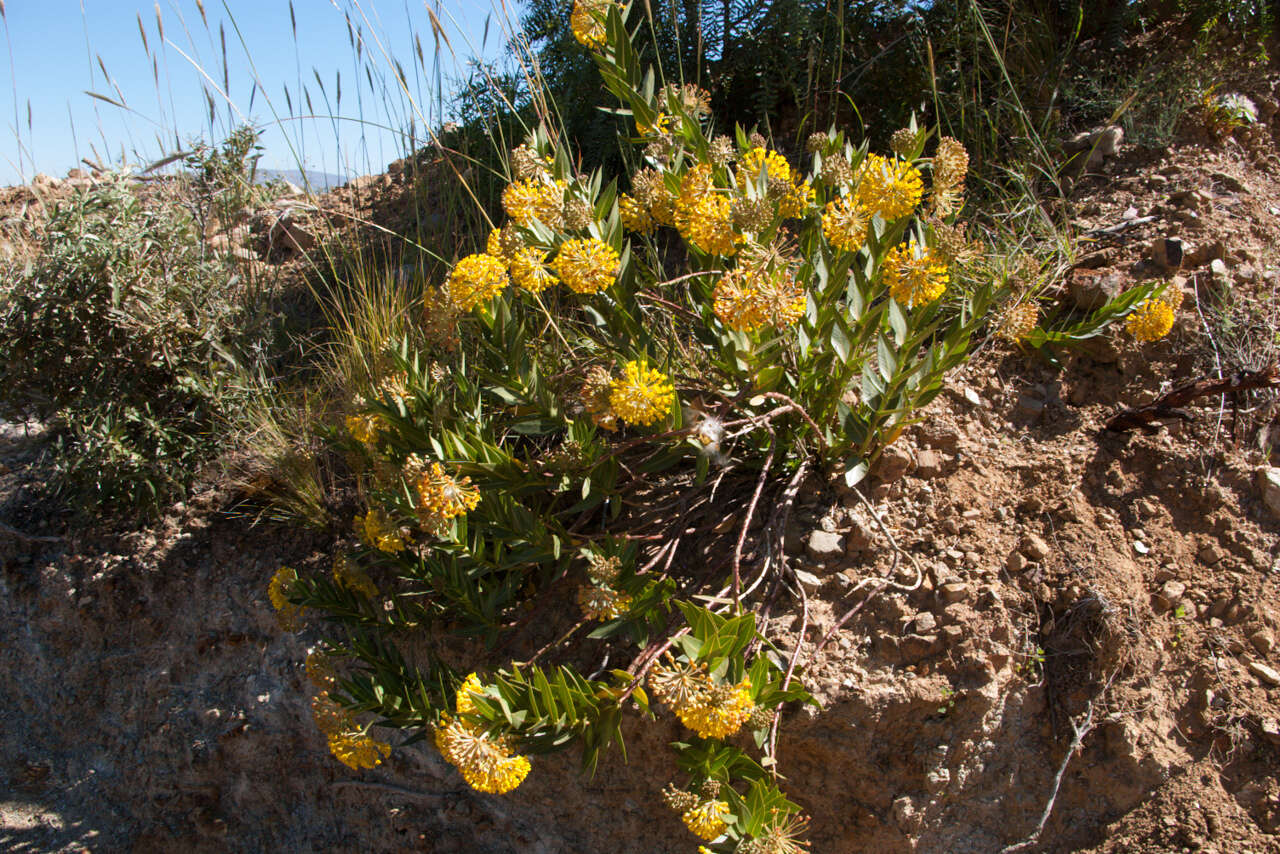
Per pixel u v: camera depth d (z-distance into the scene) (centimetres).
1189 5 427
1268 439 280
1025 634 258
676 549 275
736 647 214
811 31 401
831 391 268
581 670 266
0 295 338
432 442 238
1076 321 316
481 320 265
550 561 270
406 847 295
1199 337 300
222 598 329
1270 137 373
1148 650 254
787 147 427
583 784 273
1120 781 245
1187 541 271
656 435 225
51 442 361
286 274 450
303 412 353
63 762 345
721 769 223
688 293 290
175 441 343
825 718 246
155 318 338
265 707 314
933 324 250
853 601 261
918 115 409
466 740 205
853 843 253
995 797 250
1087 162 377
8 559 359
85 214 353
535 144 290
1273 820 232
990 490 280
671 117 293
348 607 277
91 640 346
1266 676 246
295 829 313
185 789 326
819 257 271
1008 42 419
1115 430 290
